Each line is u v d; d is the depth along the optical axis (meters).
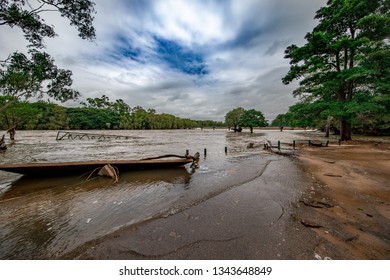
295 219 3.87
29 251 3.13
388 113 19.36
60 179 7.68
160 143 25.45
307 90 21.59
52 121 68.12
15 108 22.75
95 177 8.01
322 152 14.28
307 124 21.98
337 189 5.71
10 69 8.43
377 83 17.25
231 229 3.51
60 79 9.66
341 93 19.69
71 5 7.38
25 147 20.06
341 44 17.25
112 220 4.21
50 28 8.30
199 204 4.79
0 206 5.06
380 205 4.47
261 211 4.28
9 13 7.17
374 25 16.91
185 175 8.45
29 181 7.40
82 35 8.47
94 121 82.56
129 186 6.86
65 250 3.13
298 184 6.37
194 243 3.10
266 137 36.38
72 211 4.73
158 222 3.84
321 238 3.15
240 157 13.31
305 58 19.69
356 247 2.90
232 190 5.85
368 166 8.84
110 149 18.73
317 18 20.41
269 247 2.96
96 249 3.02
